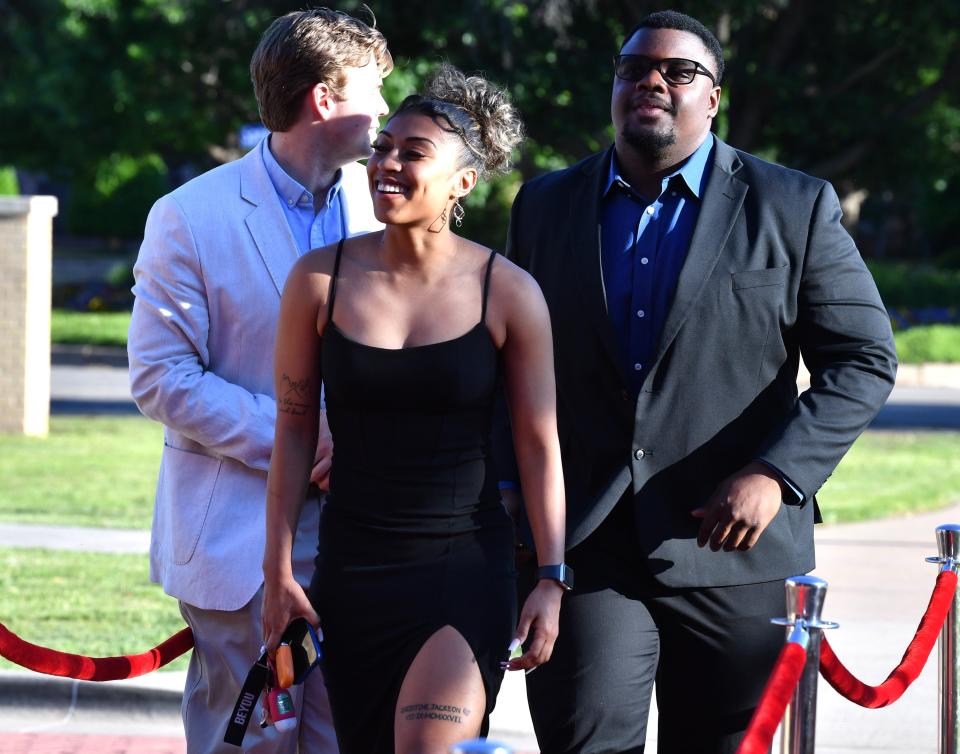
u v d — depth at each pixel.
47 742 15.45
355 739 8.87
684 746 10.73
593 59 59.62
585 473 10.42
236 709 9.11
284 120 10.53
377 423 8.55
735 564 10.24
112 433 41.12
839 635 19.44
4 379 40.19
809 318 10.30
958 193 120.06
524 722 15.70
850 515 29.44
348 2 58.91
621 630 10.22
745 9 59.66
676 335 10.16
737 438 10.26
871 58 67.31
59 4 80.31
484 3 57.25
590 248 10.45
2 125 90.44
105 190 140.38
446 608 8.50
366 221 11.00
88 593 20.52
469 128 8.69
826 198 10.40
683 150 10.38
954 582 11.84
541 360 8.81
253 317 10.52
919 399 57.00
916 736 15.70
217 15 66.00
